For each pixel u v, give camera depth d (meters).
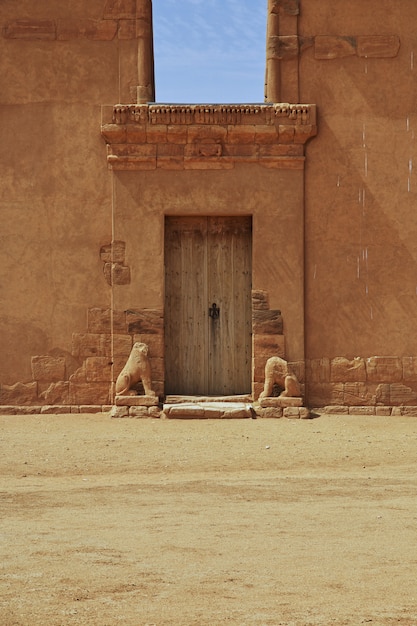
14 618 5.75
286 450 12.91
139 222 16.17
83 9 16.50
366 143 16.33
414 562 7.02
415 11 16.45
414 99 16.38
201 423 15.06
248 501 9.45
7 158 16.38
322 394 16.17
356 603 6.05
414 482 10.65
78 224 16.30
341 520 8.48
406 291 16.23
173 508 9.07
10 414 16.09
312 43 16.42
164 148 16.22
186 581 6.53
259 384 16.03
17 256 16.31
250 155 16.20
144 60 16.39
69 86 16.41
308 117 16.17
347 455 12.64
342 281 16.22
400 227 16.28
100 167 16.33
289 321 16.11
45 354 16.25
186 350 16.50
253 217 16.19
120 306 16.11
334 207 16.27
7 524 8.33
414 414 16.05
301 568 6.86
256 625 5.60
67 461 12.06
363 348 16.20
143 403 15.73
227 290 16.53
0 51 16.47
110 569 6.82
